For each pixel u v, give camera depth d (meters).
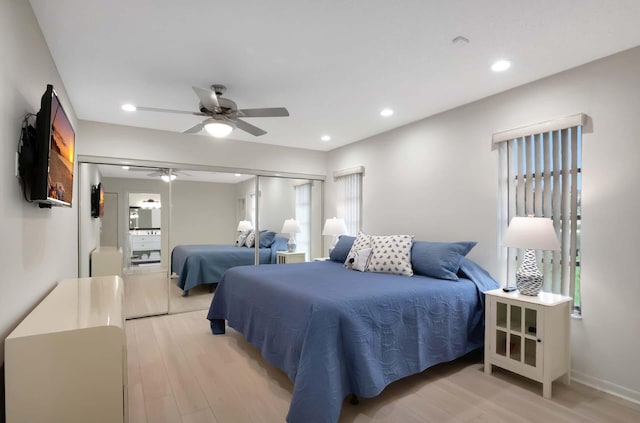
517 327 2.61
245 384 2.54
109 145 4.18
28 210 1.83
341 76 2.84
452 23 2.07
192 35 2.21
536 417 2.12
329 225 4.98
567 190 2.73
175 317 4.31
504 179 3.21
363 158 4.96
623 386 2.37
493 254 3.23
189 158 4.69
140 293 4.45
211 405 2.26
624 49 2.38
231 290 3.41
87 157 4.05
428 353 2.56
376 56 2.49
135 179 4.45
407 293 2.53
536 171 2.93
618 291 2.41
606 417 2.12
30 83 1.88
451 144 3.65
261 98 3.34
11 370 1.35
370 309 2.29
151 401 2.30
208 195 4.89
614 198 2.44
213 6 1.90
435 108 3.62
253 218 5.20
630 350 2.35
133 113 3.79
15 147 1.63
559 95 2.75
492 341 2.71
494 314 2.70
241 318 3.13
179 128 4.41
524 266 2.70
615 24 2.07
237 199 5.09
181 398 2.34
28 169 1.74
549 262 2.83
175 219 4.67
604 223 2.48
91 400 1.45
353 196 5.14
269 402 2.30
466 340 2.83
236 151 5.03
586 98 2.59
